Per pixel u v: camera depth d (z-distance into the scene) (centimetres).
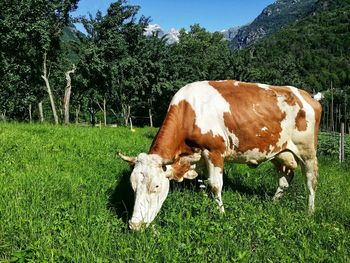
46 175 311
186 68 2038
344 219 269
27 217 225
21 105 1897
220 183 282
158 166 230
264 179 371
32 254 183
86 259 182
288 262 191
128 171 352
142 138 595
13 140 438
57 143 445
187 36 3572
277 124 297
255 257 194
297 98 308
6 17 1301
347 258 198
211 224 222
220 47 3562
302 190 330
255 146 293
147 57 1809
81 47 1611
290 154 315
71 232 207
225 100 285
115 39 1608
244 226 226
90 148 435
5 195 255
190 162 278
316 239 223
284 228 234
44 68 1602
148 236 214
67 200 267
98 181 316
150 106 2022
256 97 293
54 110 1616
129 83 1752
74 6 1609
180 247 195
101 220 227
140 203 221
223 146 284
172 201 266
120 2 1658
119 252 189
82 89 1730
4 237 206
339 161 561
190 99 281
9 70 1458
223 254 192
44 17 1483
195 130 276
